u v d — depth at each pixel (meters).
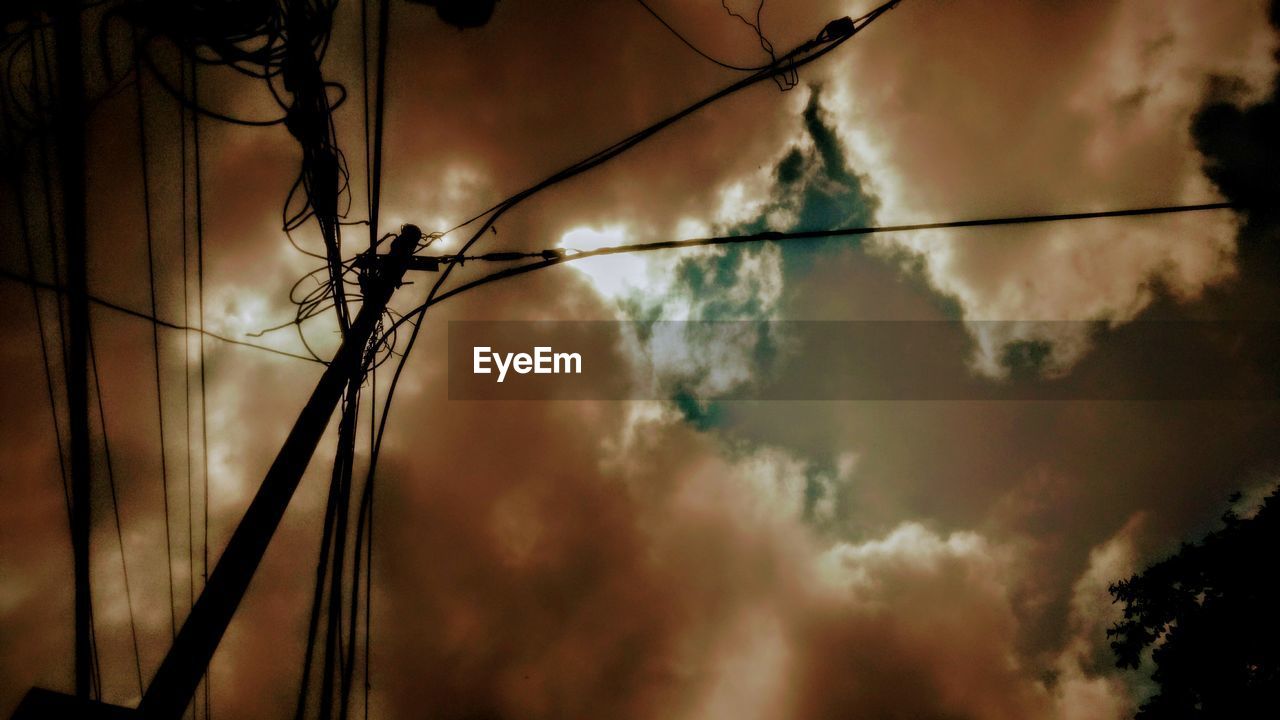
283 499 3.07
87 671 3.89
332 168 4.16
